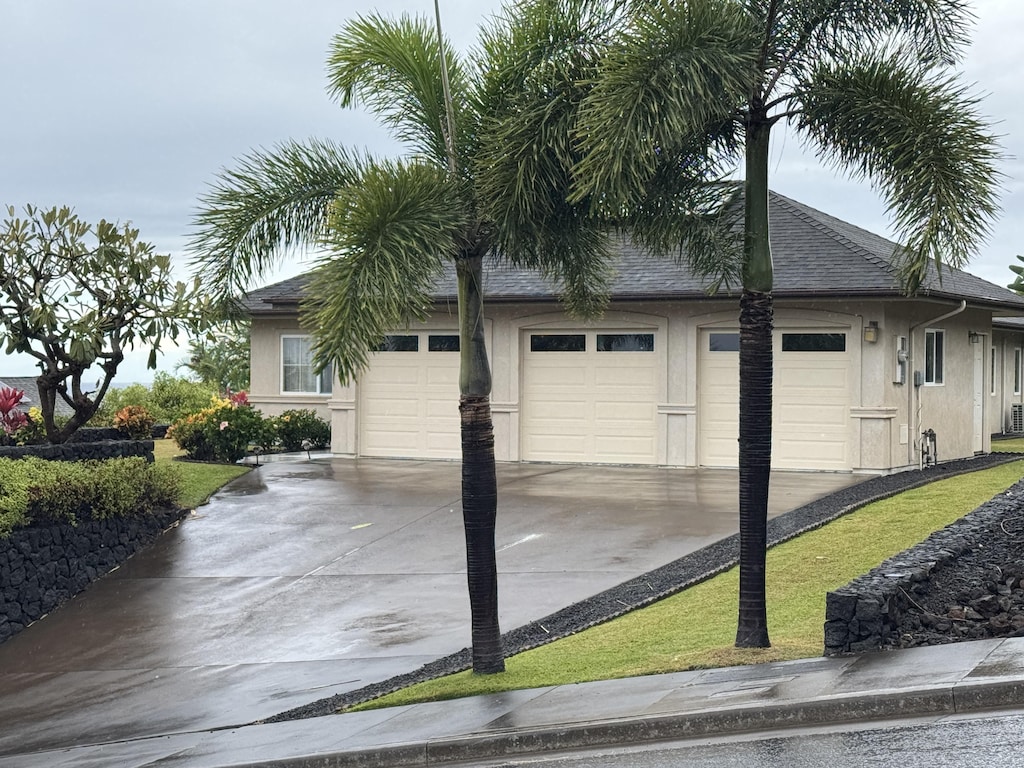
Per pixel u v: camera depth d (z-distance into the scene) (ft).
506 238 30.81
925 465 63.87
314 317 27.20
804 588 36.73
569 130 28.94
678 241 33.78
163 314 52.60
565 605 38.19
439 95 32.50
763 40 30.37
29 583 43.01
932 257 30.58
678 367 65.62
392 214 27.48
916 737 21.15
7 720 33.19
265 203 32.68
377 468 68.23
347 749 25.02
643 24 27.94
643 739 23.76
